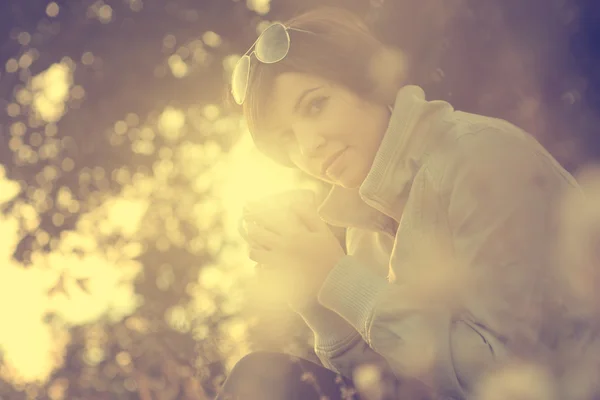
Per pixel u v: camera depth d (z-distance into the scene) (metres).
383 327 1.55
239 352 2.76
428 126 1.64
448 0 3.14
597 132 3.00
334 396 1.64
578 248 1.54
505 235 1.52
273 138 1.70
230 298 2.95
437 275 1.59
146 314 3.07
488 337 1.50
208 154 3.49
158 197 3.49
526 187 1.54
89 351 2.98
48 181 3.83
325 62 1.64
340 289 1.62
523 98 3.07
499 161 1.55
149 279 3.30
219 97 3.84
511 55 3.12
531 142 1.62
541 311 1.51
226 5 3.94
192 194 3.44
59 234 3.48
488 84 3.12
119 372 2.90
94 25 4.13
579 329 1.52
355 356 1.69
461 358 1.50
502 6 3.13
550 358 1.50
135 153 3.82
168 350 2.88
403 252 1.62
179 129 3.69
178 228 3.44
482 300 1.51
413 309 1.55
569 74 3.08
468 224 1.54
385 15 3.14
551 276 1.52
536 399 1.48
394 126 1.63
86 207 3.67
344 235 2.39
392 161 1.64
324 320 1.71
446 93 3.13
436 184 1.59
